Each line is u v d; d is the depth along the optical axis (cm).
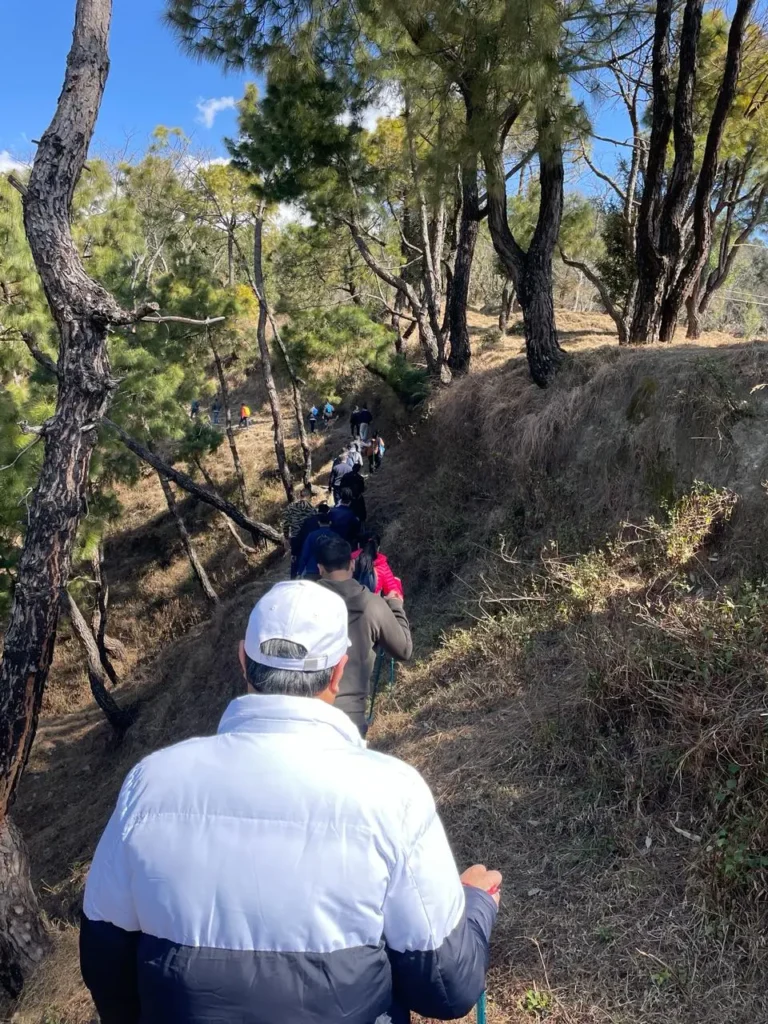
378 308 2547
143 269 2448
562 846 421
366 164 1600
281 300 2270
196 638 1931
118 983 149
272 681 156
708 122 1688
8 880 623
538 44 892
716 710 427
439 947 140
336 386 2242
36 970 573
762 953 326
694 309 1783
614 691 487
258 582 1806
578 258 2464
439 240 1852
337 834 139
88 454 641
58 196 609
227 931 135
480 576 842
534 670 613
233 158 1614
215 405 3384
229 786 143
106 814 1338
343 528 471
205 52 1099
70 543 641
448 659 720
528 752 500
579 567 717
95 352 629
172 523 2527
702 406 752
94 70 616
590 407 898
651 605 620
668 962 334
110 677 2025
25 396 1269
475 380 1268
